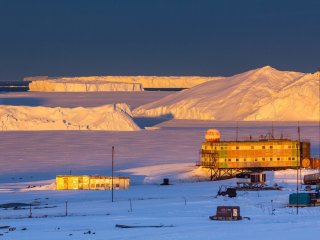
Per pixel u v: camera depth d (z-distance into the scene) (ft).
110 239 511.40
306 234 514.68
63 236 525.34
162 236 517.14
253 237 508.12
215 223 573.33
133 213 650.84
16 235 532.32
